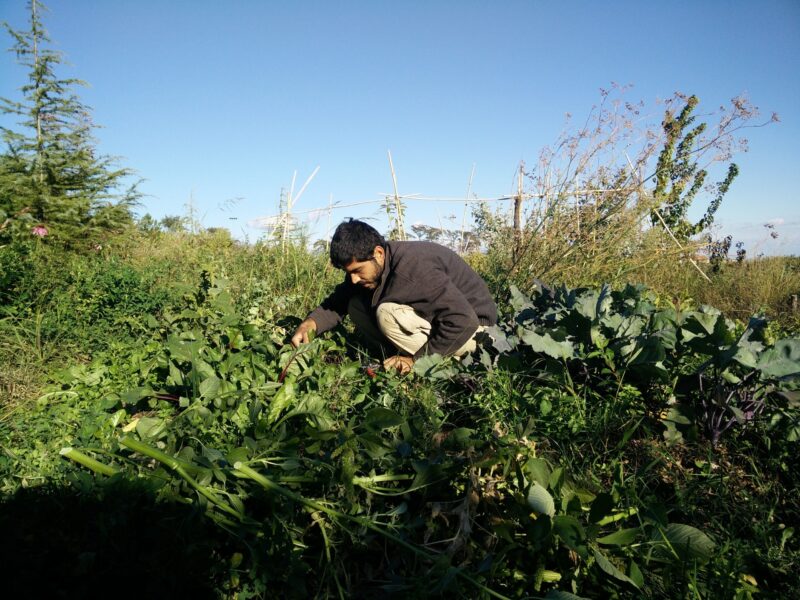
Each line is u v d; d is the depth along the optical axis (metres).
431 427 2.63
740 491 2.52
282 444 2.27
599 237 6.17
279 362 3.19
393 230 7.30
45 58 9.53
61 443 2.53
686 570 1.96
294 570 1.90
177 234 8.80
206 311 3.86
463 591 1.82
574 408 2.95
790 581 2.10
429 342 3.54
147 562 1.92
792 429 2.74
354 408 3.02
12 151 9.23
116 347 3.51
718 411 2.88
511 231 6.54
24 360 3.73
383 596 1.95
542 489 2.06
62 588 1.84
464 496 2.21
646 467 2.45
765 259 9.14
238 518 2.03
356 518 2.00
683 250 6.82
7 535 1.97
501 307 5.38
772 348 2.72
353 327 4.97
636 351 3.08
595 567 2.01
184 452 2.22
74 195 9.26
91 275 5.09
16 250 5.40
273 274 6.25
